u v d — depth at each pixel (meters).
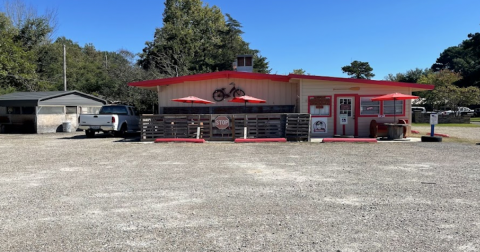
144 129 14.02
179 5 54.12
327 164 8.02
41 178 6.65
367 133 15.22
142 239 3.60
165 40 43.09
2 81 28.67
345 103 15.30
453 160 8.42
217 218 4.23
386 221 4.07
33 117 20.53
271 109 16.53
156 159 9.02
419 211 4.43
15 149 11.53
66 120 22.08
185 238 3.62
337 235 3.66
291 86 16.59
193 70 37.78
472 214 4.30
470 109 46.91
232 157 9.27
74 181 6.36
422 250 3.28
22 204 4.88
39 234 3.75
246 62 21.31
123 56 45.97
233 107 16.66
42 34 37.62
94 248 3.38
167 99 17.12
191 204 4.82
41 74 36.97
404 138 13.88
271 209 4.57
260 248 3.35
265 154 9.81
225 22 52.91
